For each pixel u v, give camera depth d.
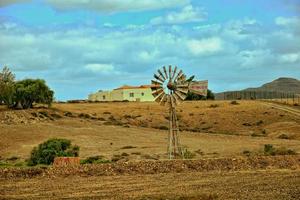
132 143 80.00
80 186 31.36
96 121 111.00
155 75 49.22
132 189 30.02
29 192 29.22
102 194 28.20
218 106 141.88
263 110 129.50
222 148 68.56
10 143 80.44
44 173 35.91
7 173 35.38
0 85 111.62
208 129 115.75
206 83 49.00
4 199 26.39
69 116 112.31
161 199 26.16
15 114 103.69
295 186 30.58
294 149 62.53
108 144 78.12
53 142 51.59
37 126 95.25
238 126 117.19
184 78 49.00
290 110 129.75
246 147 69.56
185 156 50.22
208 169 38.97
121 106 142.75
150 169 37.94
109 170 37.16
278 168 40.09
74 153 52.16
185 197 26.61
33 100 115.19
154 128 105.75
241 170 38.97
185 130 106.44
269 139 87.56
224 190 29.25
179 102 49.41
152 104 148.75
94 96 184.50
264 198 26.38
